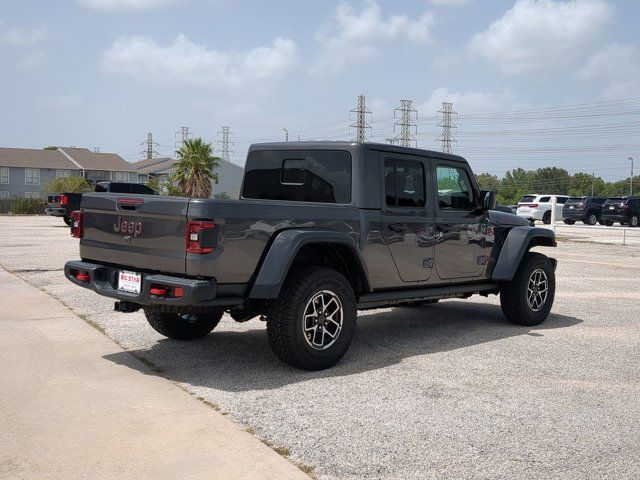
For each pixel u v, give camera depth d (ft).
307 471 11.25
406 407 14.65
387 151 19.77
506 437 13.01
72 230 18.92
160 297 15.58
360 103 256.11
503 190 437.17
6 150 226.17
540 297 24.93
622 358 19.57
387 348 20.47
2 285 31.60
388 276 19.83
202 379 16.57
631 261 50.80
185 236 15.44
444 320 25.70
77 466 11.24
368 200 19.06
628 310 28.45
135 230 16.67
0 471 11.00
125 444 12.21
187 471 11.10
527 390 16.16
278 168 21.03
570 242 70.44
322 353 17.35
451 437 12.94
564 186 508.12
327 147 19.71
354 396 15.37
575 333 23.29
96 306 26.32
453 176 22.26
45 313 24.76
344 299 17.74
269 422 13.51
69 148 244.42
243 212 15.97
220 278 15.67
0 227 85.25
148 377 16.56
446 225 21.63
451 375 17.35
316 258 18.97
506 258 23.70
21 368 17.28
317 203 19.34
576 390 16.25
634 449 12.53
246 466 11.34
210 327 20.99
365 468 11.41
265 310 17.17
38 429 12.92
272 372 17.30
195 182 193.26
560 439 12.97
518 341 21.80
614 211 109.29
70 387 15.65
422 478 11.07
